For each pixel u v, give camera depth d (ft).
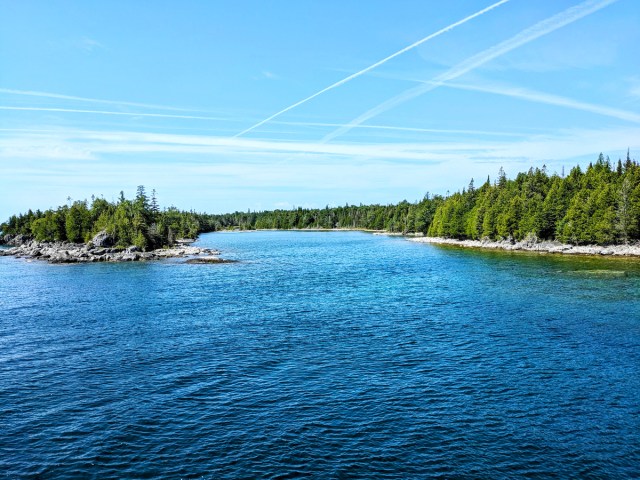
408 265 313.73
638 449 68.49
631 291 199.11
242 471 62.90
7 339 131.13
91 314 164.55
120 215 490.49
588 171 461.37
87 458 66.85
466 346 119.75
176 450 68.74
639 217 360.69
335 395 88.43
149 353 116.47
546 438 71.72
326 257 388.37
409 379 96.58
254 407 83.35
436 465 64.23
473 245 500.33
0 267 343.67
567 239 404.36
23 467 64.64
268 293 206.90
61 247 504.02
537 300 181.06
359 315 158.30
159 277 269.64
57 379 98.89
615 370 101.30
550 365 104.73
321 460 65.51
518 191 510.58
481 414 79.97
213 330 139.13
